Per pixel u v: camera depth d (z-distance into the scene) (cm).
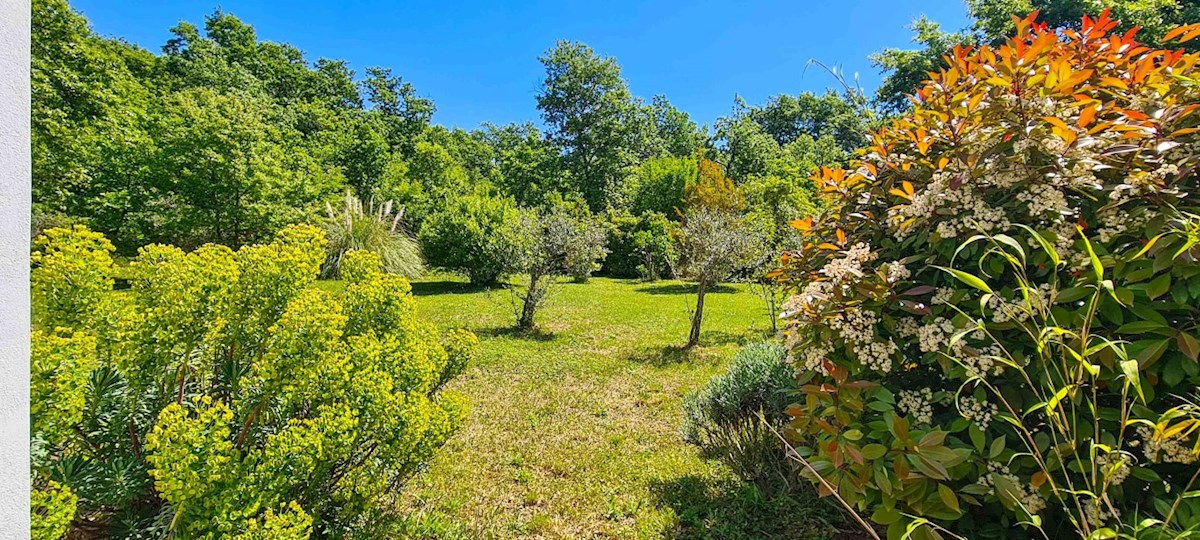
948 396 161
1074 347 133
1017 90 162
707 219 862
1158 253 131
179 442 160
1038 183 153
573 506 311
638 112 3744
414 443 224
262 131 1470
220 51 3070
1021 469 154
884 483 156
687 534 280
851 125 317
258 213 1364
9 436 107
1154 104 166
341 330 229
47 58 1266
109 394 203
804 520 277
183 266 216
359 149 2423
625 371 648
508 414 484
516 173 3294
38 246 194
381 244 1456
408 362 246
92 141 1339
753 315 1121
